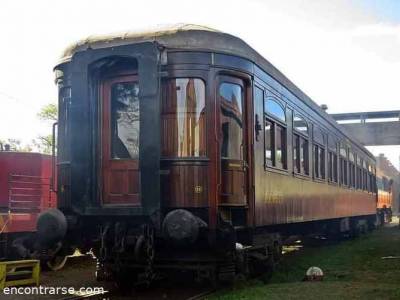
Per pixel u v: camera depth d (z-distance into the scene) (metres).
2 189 11.92
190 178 8.02
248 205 8.72
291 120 11.48
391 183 41.94
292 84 11.68
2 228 11.01
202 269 7.99
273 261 10.45
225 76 8.42
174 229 7.45
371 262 12.84
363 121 34.28
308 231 14.73
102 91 8.59
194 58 8.12
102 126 8.55
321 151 14.80
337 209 16.64
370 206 25.22
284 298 7.59
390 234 23.97
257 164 9.02
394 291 8.12
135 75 8.42
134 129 8.43
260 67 9.35
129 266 8.31
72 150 8.39
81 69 8.36
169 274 9.35
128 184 8.39
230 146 8.41
